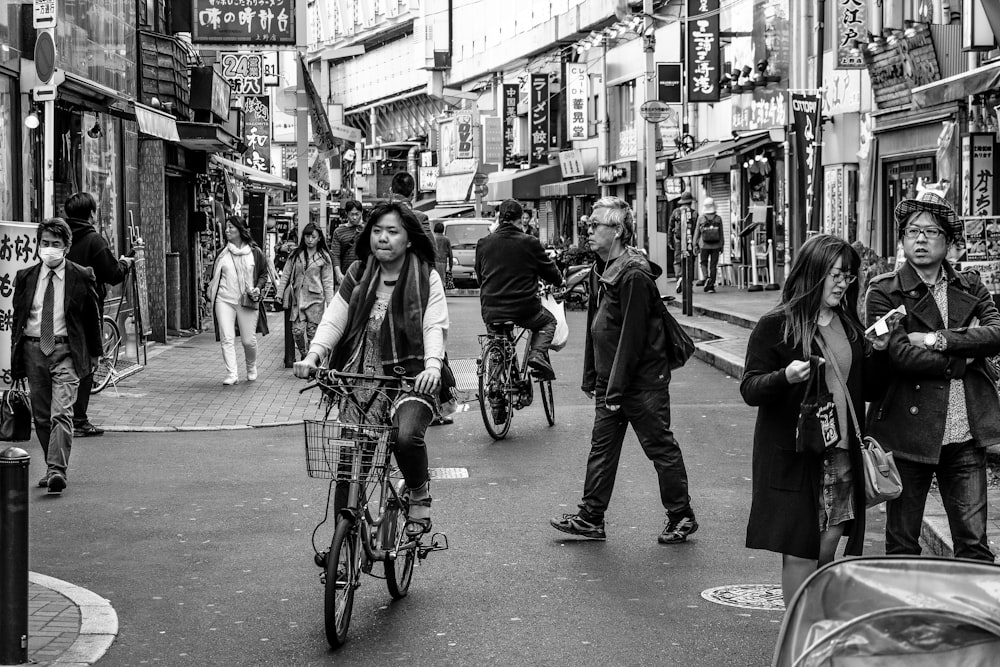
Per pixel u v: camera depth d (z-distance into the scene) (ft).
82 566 27.27
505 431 44.34
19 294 34.76
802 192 103.71
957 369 21.97
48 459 34.65
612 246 29.68
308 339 64.90
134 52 76.48
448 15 277.03
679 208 117.08
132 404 51.34
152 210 80.02
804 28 104.32
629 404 29.27
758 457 20.89
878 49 84.43
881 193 87.66
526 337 46.68
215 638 22.38
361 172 274.98
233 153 116.37
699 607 24.12
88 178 65.82
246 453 41.16
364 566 23.02
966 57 73.61
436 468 38.55
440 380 23.08
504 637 22.38
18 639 20.42
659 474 29.32
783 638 13.24
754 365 20.72
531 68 217.97
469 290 141.18
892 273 22.82
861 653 12.64
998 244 43.73
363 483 21.98
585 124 184.65
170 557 28.02
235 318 60.29
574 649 21.68
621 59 172.35
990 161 71.05
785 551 20.54
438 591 25.39
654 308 29.32
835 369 20.61
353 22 368.89
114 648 21.77
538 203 220.02
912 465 22.25
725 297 103.45
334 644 21.53
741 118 114.52
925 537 27.86
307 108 84.94
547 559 27.84
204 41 84.79
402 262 23.56
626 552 28.45
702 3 116.98
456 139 250.37
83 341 34.96
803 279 20.54
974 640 12.39
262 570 26.96
